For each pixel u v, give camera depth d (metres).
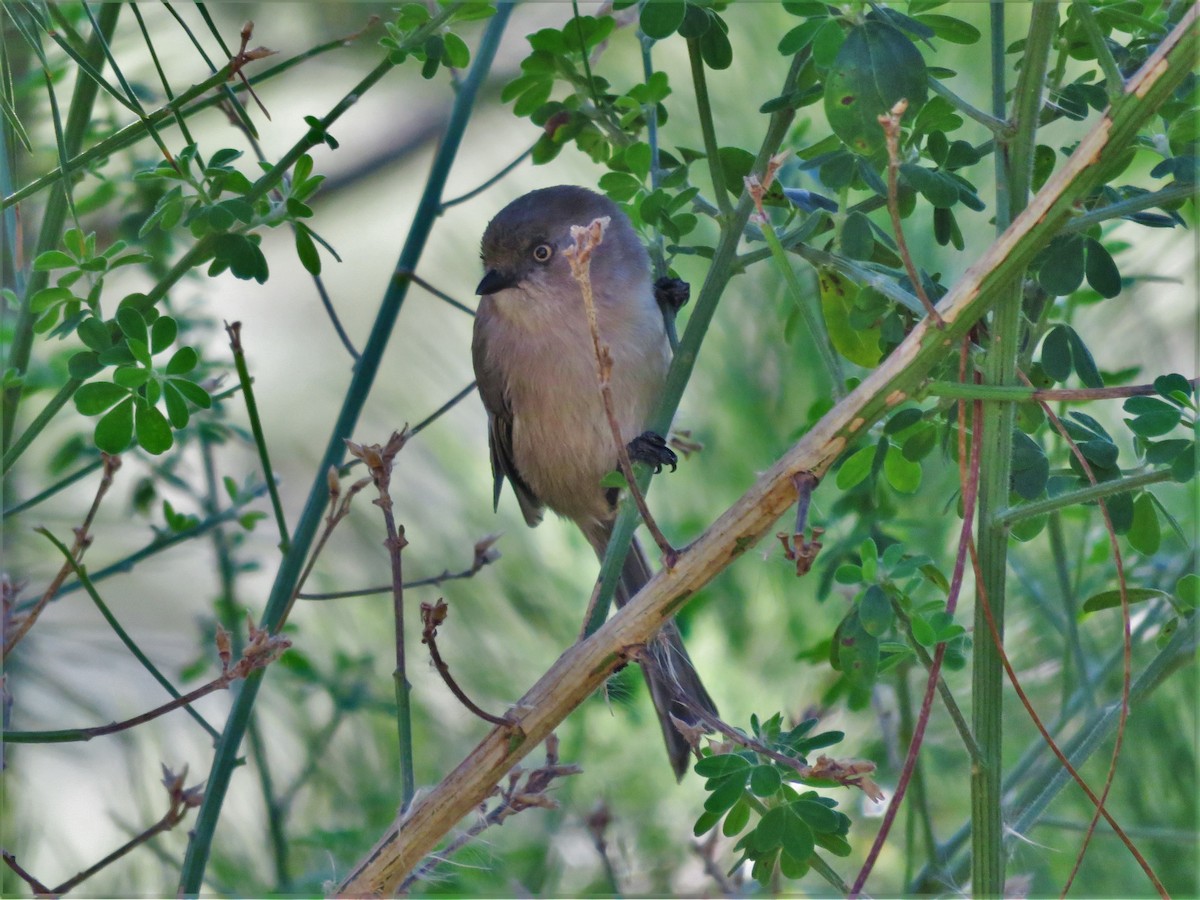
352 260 11.51
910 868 4.98
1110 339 6.43
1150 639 5.58
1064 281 4.15
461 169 10.91
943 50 6.44
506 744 3.91
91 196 5.94
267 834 6.26
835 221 4.62
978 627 3.97
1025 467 4.30
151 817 6.36
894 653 4.46
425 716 6.71
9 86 4.99
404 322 8.50
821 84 4.57
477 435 8.01
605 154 5.80
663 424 4.66
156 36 7.43
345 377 10.80
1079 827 4.40
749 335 6.69
